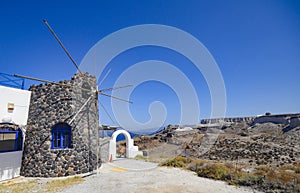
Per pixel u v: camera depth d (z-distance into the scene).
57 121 14.02
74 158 14.02
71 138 14.27
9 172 12.76
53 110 14.25
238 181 11.19
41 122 14.09
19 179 12.60
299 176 11.41
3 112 12.91
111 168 16.88
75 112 14.51
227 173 12.51
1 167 12.34
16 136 13.82
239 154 29.06
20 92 14.02
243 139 38.69
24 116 14.15
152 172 14.85
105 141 21.67
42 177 13.09
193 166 16.00
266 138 39.19
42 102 14.47
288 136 38.59
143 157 24.28
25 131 14.08
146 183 11.38
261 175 11.66
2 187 10.70
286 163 21.77
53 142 13.87
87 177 13.12
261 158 26.41
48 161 13.37
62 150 13.73
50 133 13.87
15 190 10.09
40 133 13.88
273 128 46.44
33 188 10.46
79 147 14.44
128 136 26.00
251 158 26.72
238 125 52.94
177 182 11.61
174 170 15.72
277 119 50.22
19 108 13.86
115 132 24.89
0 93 12.81
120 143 33.81
